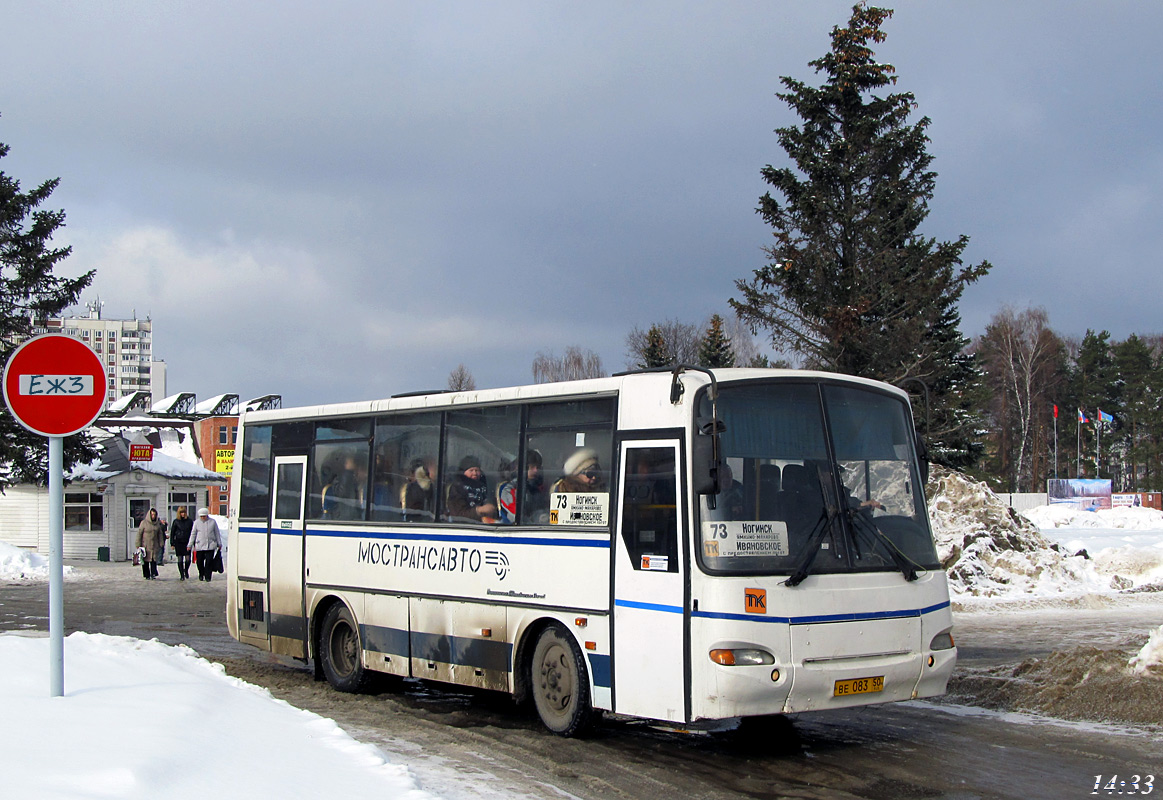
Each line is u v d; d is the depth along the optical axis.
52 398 8.29
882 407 9.80
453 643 11.13
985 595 25.41
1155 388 101.75
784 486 8.94
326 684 13.28
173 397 81.62
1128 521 60.06
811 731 10.09
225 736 7.21
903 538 9.46
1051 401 103.38
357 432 12.98
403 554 11.94
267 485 14.38
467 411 11.39
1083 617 21.25
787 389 9.27
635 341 70.06
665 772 8.48
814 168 33.50
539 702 10.13
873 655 8.84
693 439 8.35
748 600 8.41
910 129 34.09
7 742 6.36
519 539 10.41
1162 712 10.12
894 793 7.83
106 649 10.73
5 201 40.75
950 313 42.25
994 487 85.38
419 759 8.62
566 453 10.07
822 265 33.12
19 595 27.03
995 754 9.04
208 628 19.45
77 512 45.25
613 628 9.27
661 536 8.94
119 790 5.51
